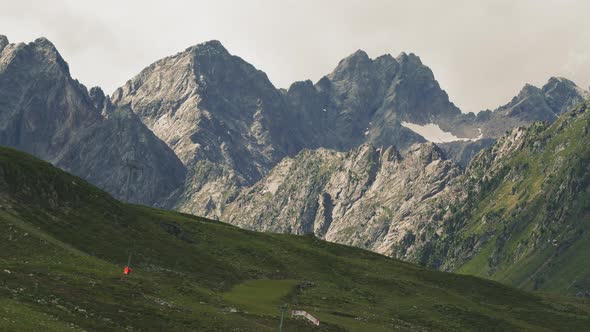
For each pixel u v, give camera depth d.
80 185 159.12
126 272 112.19
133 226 156.88
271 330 100.44
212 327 91.69
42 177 144.75
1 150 146.62
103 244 136.12
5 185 134.88
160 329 84.31
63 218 139.62
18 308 70.69
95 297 89.38
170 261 144.50
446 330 152.88
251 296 136.75
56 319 71.62
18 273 89.25
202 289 124.81
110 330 76.31
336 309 146.12
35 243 112.81
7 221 117.06
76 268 103.75
